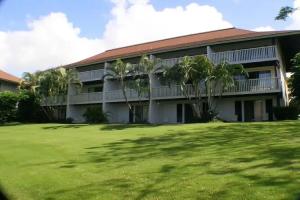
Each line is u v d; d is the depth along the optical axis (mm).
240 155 12578
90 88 47406
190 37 43750
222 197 7867
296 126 21734
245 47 34625
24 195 9219
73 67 46438
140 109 41125
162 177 10016
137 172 10883
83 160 13688
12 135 26234
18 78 59094
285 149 13281
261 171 9836
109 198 8461
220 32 41312
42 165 13031
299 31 30484
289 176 9086
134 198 8328
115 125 31688
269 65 33719
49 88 43125
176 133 21641
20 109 47500
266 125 23172
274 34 31422
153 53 38562
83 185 9773
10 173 11836
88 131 26922
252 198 7617
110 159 13562
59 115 48500
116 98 40844
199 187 8742
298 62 31812
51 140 21109
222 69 30344
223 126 24031
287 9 20234
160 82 37531
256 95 33188
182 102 37594
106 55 49625
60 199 8695
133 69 36875
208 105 32406
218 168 10633
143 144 17469
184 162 11953
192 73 31000
